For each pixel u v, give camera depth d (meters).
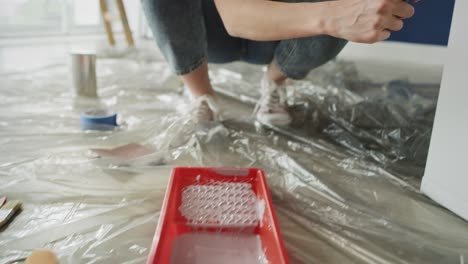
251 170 0.78
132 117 1.16
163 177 0.82
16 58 1.91
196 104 1.12
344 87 1.57
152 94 1.43
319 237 0.65
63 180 0.78
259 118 1.19
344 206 0.75
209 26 1.11
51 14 2.87
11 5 2.60
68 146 0.93
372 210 0.74
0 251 0.57
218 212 0.67
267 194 0.67
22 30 2.70
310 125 1.19
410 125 1.18
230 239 0.61
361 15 0.60
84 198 0.72
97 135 1.01
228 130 1.10
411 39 2.23
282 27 0.70
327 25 0.64
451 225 0.70
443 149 0.75
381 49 2.33
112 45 2.56
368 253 0.61
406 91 1.51
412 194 0.81
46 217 0.66
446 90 0.74
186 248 0.59
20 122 1.07
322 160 0.95
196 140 1.00
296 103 1.37
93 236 0.61
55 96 1.33
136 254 0.58
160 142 0.99
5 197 0.70
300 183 0.83
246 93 1.52
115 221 0.66
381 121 1.22
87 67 1.32
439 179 0.77
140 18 3.29
